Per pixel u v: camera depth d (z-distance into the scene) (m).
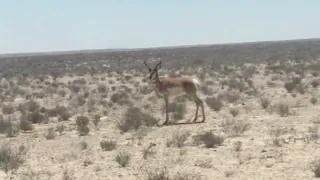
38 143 18.47
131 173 12.73
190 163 13.50
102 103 31.62
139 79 54.06
